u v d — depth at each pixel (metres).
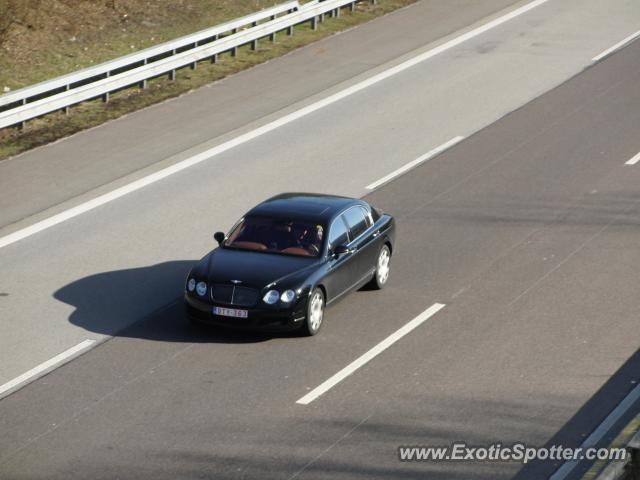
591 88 31.05
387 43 35.50
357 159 25.38
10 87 30.55
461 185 23.72
